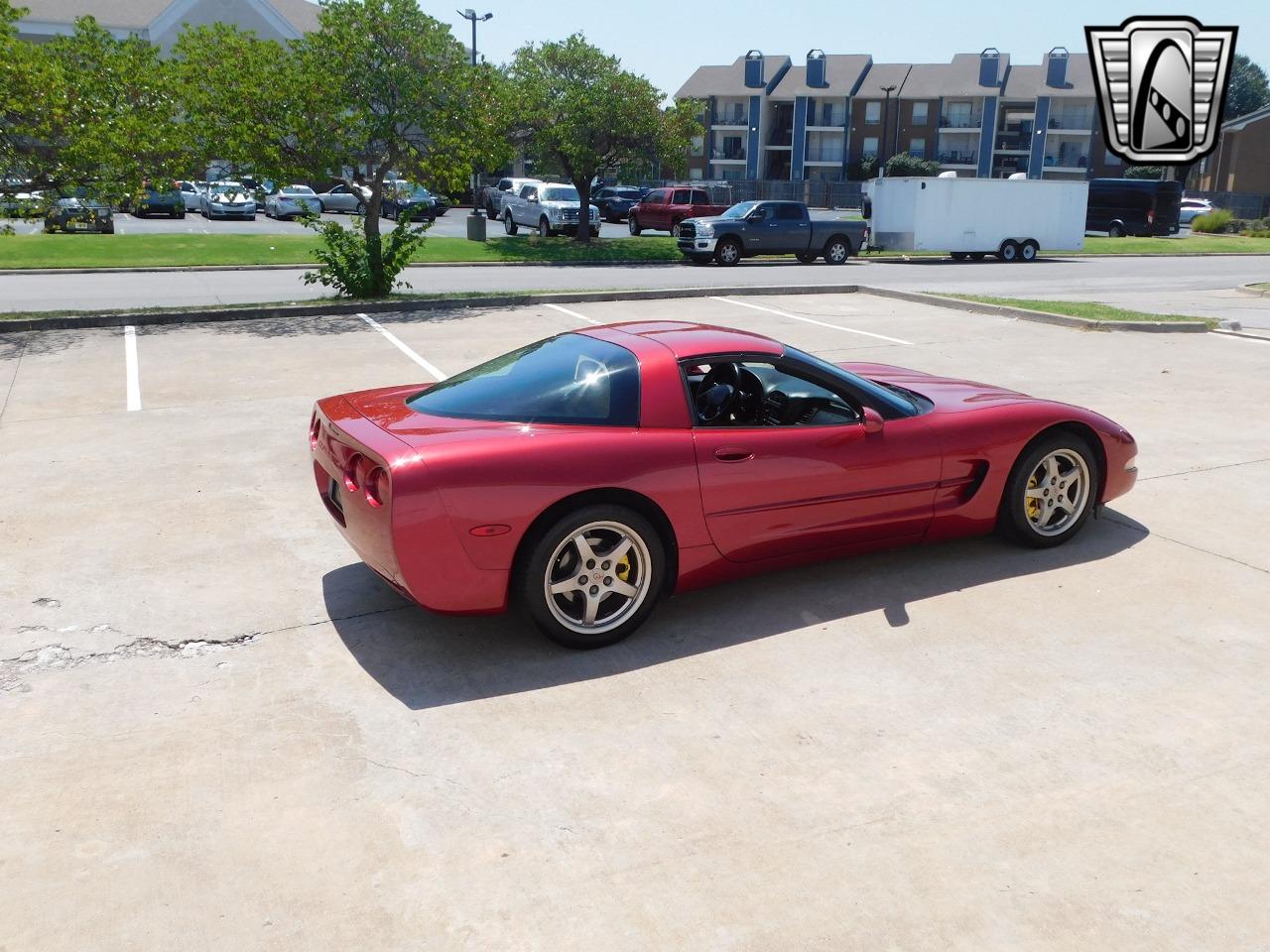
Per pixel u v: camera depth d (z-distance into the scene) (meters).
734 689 3.81
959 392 5.33
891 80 70.94
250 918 2.61
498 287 19.44
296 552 5.20
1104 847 2.88
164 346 11.47
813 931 2.55
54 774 3.24
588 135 28.20
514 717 3.61
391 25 15.23
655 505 4.12
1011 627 4.32
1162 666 3.96
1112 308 14.28
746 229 26.52
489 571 3.89
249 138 14.33
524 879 2.76
